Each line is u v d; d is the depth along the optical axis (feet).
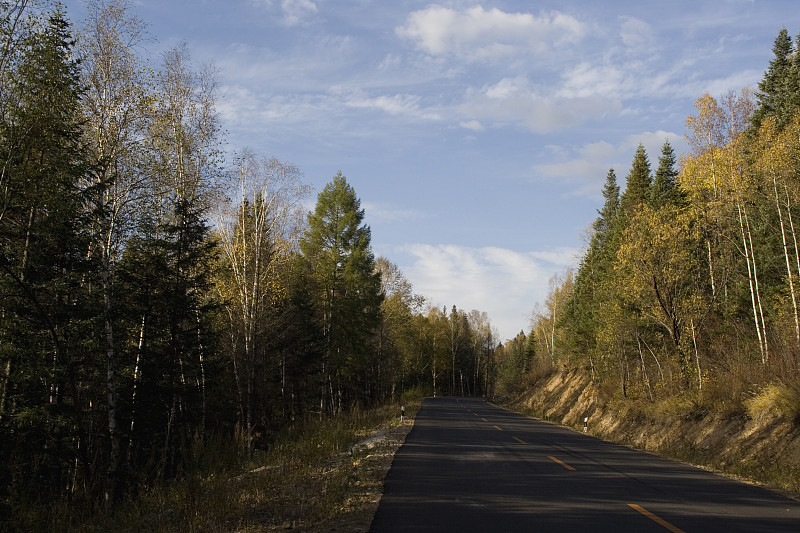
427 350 314.35
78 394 62.49
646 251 86.38
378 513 27.50
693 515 27.58
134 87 62.13
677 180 99.66
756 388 61.82
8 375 51.34
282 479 40.88
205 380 78.79
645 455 56.65
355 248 130.72
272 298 103.35
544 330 279.28
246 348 92.48
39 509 43.78
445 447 58.34
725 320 89.45
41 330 54.39
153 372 66.80
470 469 42.96
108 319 58.39
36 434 51.21
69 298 58.13
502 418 120.67
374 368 181.68
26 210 51.01
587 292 150.00
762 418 55.47
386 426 87.81
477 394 414.21
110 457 57.93
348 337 130.31
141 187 63.62
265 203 96.58
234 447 80.64
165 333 69.82
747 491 35.42
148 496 45.39
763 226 84.74
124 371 69.51
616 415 94.79
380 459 47.55
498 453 54.08
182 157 73.00
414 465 44.45
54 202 50.52
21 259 51.55
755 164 74.18
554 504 29.94
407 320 201.87
